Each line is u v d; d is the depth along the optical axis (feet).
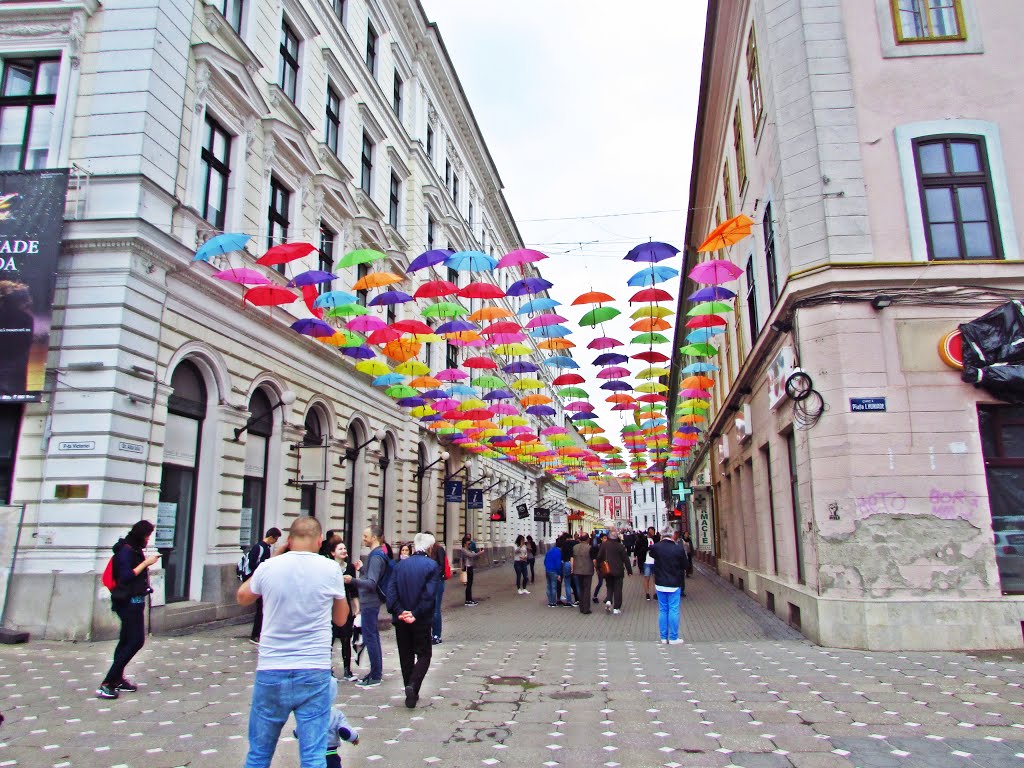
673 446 92.89
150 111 36.81
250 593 12.41
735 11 49.55
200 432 41.81
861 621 31.17
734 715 20.18
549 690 23.62
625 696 22.62
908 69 36.19
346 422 62.08
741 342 56.29
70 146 36.37
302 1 55.88
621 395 62.69
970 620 30.76
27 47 37.60
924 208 34.94
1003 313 31.71
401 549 31.50
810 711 20.54
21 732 18.40
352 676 25.90
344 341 47.01
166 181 37.86
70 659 27.76
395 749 17.30
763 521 49.65
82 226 34.76
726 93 58.44
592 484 308.81
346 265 34.65
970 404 32.73
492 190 134.51
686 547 78.23
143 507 35.22
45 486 32.65
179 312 38.55
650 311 40.75
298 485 51.52
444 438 90.89
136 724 19.20
